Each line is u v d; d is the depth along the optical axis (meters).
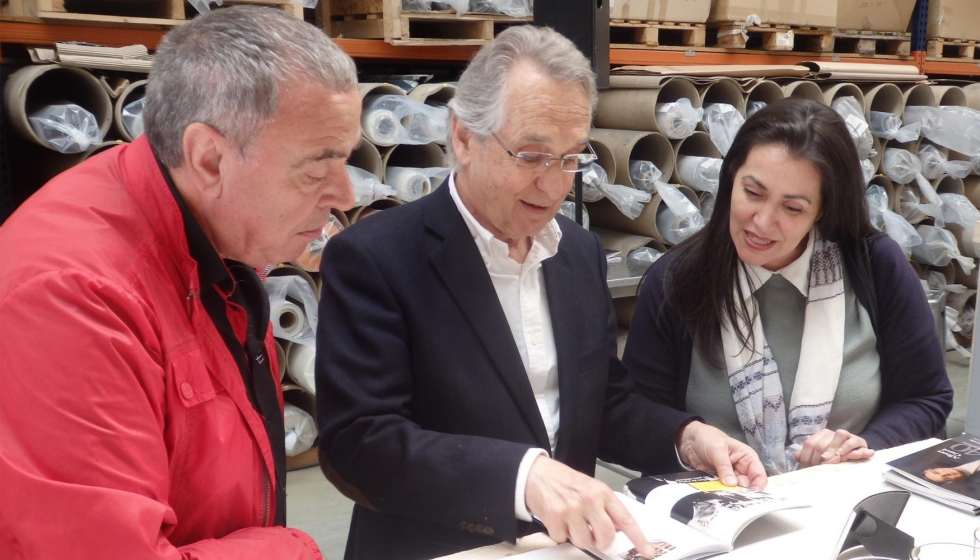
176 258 1.00
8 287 0.87
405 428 1.29
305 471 3.18
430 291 1.37
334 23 3.37
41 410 0.83
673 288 1.83
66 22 2.59
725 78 3.58
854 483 1.41
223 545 0.97
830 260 1.81
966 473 1.38
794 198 1.62
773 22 3.94
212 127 0.93
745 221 1.68
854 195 1.71
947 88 4.34
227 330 1.08
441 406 1.37
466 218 1.40
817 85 3.90
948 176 4.45
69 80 2.67
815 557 1.14
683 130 3.44
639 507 1.26
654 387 1.85
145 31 2.75
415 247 1.38
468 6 3.17
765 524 1.25
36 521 0.83
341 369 1.33
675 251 1.88
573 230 1.61
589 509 1.12
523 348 1.44
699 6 3.78
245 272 1.14
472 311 1.36
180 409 0.98
